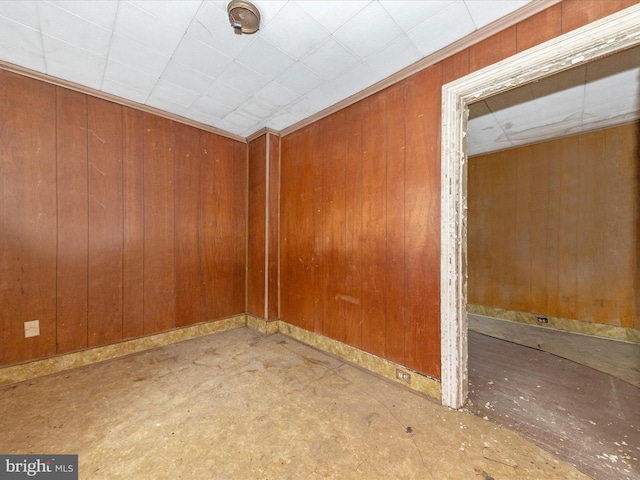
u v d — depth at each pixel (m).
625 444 1.54
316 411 1.83
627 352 2.83
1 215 2.09
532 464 1.41
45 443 1.52
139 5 1.55
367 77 2.23
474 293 4.32
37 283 2.23
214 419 1.74
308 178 2.98
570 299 3.50
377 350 2.31
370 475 1.34
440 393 1.91
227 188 3.42
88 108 2.45
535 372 2.39
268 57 2.00
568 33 1.42
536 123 3.10
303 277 3.03
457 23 1.67
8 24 1.69
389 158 2.24
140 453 1.46
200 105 2.74
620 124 3.15
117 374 2.29
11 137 2.12
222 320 3.37
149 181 2.80
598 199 3.32
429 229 1.98
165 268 2.91
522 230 3.87
